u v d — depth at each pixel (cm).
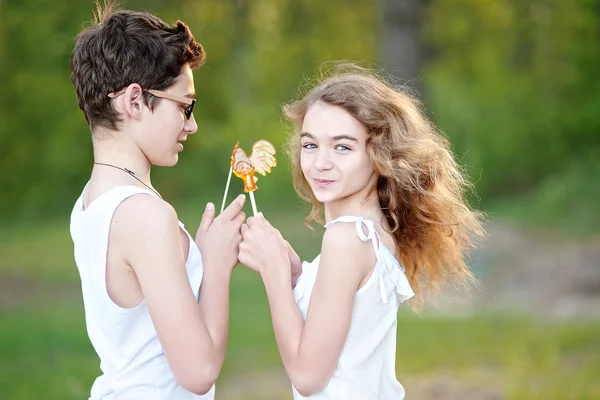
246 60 2812
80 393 759
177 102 344
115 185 337
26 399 733
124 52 335
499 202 2128
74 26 2262
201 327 323
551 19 2658
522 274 1342
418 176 375
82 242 335
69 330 1018
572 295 1249
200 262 346
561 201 1836
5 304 1197
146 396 330
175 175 2636
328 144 357
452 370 836
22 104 2388
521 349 891
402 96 374
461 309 1166
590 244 1512
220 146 2658
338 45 2745
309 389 343
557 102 2616
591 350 901
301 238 1781
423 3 1664
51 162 2397
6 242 1852
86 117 346
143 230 322
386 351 358
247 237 356
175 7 2394
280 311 349
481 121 2491
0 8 2273
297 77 2802
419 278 412
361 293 345
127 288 328
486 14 2619
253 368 871
